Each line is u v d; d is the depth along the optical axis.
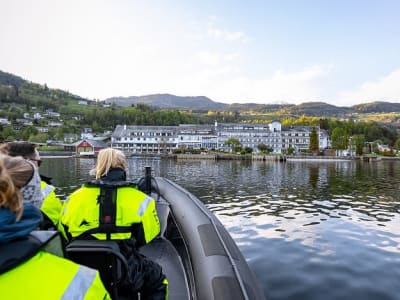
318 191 22.36
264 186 25.39
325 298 5.71
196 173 38.94
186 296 3.41
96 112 149.88
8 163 1.34
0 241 1.00
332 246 8.95
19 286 0.99
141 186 6.27
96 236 2.29
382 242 9.34
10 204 1.04
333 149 104.56
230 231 10.91
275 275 6.80
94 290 1.17
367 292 5.93
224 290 2.98
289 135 104.00
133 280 2.24
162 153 90.38
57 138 110.44
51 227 3.04
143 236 2.36
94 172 2.58
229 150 100.12
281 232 10.68
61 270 1.13
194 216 5.11
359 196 19.83
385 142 144.50
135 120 143.50
